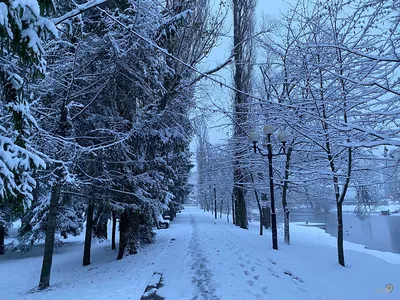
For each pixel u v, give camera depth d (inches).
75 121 361.4
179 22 363.9
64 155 317.1
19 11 138.9
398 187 430.9
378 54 227.9
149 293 241.9
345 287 226.8
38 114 323.9
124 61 331.9
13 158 158.1
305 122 349.1
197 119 497.4
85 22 333.4
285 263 314.5
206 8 463.8
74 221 722.8
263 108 385.1
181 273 302.4
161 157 453.7
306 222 1176.8
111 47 317.4
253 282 253.8
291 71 359.9
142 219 501.4
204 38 451.8
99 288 271.7
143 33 315.9
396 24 206.2
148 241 568.4
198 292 238.1
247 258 348.2
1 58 191.2
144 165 433.7
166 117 419.8
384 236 777.6
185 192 1360.7
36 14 143.9
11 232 1138.0
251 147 517.0
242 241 490.6
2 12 134.2
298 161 475.2
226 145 565.3
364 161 388.8
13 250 608.7
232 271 294.8
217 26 455.5
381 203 619.2
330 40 297.0
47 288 322.0
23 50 153.2
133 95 394.6
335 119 278.2
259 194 839.7
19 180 167.2
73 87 344.5
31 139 279.0
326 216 1523.1
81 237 1019.9
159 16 335.3
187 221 1277.1
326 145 335.6
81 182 315.6
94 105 371.9
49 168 332.2
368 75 249.0
